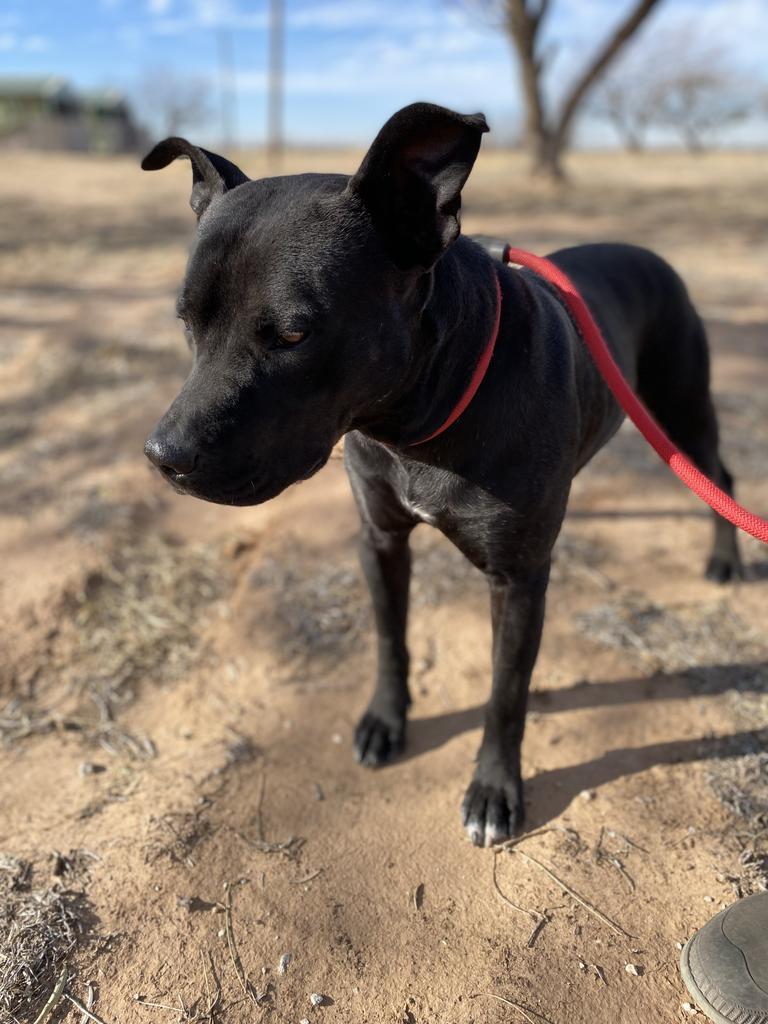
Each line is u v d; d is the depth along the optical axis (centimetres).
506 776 77
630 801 79
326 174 59
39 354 185
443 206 54
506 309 66
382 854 74
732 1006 58
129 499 129
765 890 69
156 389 164
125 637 102
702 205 460
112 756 85
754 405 162
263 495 56
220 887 70
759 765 82
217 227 55
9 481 135
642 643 99
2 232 360
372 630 102
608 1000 62
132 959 65
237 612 106
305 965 64
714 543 111
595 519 125
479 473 65
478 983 63
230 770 82
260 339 54
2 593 108
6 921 67
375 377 57
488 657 98
